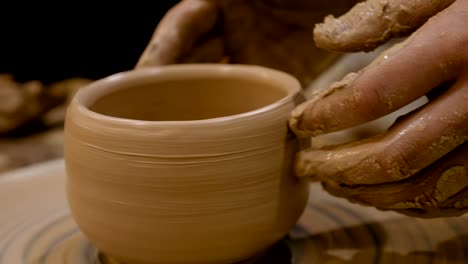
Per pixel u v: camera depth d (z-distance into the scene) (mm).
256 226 479
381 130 726
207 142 462
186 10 670
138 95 568
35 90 1178
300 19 752
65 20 1265
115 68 1317
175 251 472
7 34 1279
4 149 1097
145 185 464
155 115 582
